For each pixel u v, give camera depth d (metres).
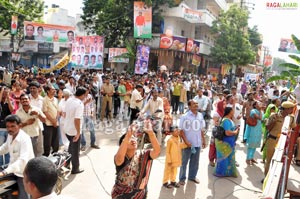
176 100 14.34
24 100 5.46
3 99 6.04
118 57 20.17
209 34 33.50
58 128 7.12
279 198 3.71
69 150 6.13
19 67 20.25
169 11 24.59
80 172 6.25
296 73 12.59
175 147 5.79
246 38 28.98
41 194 2.06
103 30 23.64
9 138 4.17
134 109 10.00
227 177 6.60
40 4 27.72
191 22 27.30
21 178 4.02
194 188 5.92
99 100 12.37
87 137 9.03
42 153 6.24
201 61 29.59
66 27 20.91
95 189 5.53
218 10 34.62
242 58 27.83
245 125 9.73
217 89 19.09
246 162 7.68
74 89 11.30
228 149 6.47
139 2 18.91
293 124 5.05
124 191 3.29
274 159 3.96
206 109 10.12
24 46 29.94
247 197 5.65
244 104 9.70
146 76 15.64
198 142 6.02
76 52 16.83
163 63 25.72
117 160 3.28
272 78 13.02
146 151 3.44
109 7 22.55
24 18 26.12
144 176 3.35
